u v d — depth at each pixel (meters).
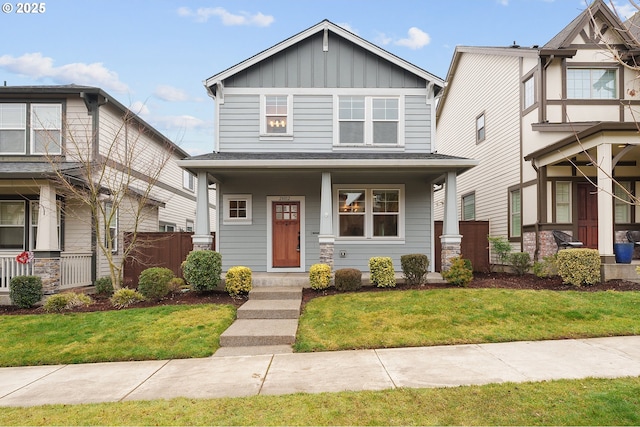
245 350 6.48
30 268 10.00
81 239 11.74
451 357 5.68
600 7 11.84
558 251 10.45
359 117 11.96
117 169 12.34
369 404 4.14
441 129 21.23
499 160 14.63
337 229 11.99
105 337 6.91
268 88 11.95
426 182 12.04
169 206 17.88
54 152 11.95
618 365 5.15
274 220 11.99
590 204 12.12
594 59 12.24
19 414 4.16
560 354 5.64
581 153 10.80
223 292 9.74
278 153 11.48
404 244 11.96
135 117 12.88
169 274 9.38
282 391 4.64
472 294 8.48
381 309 7.80
